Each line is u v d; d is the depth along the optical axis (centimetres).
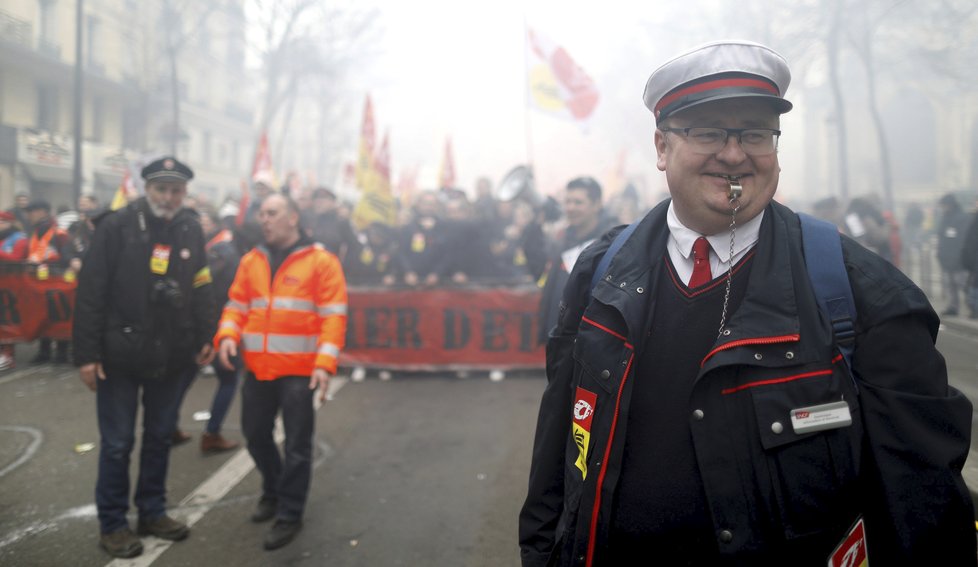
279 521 317
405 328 655
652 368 125
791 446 110
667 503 121
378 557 299
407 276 661
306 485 323
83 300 297
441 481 385
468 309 653
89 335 296
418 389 604
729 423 114
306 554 303
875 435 108
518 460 416
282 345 322
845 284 114
